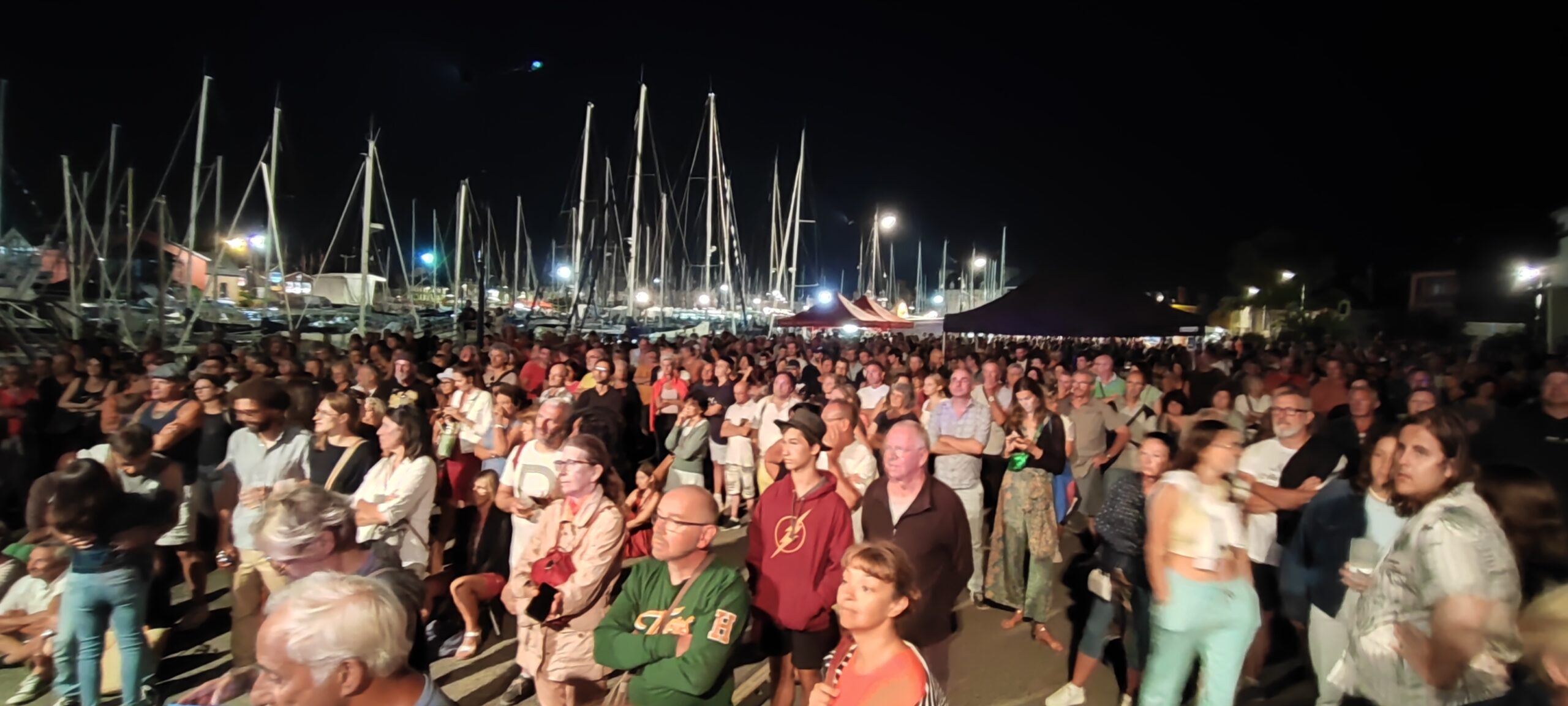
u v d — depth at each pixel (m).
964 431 6.74
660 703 3.54
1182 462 4.13
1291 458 5.44
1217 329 39.78
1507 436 6.36
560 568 4.21
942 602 4.26
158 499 4.66
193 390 6.92
